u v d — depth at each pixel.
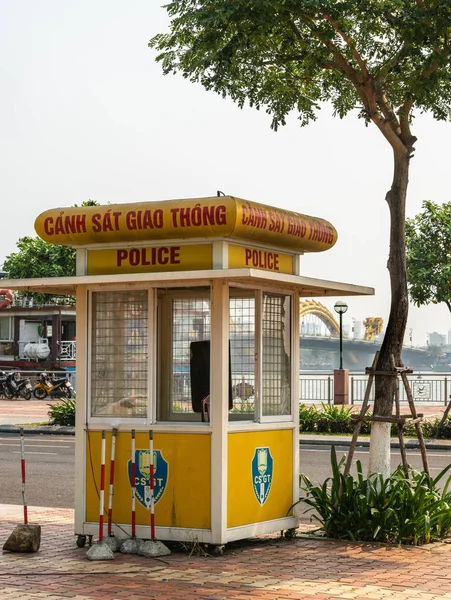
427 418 25.23
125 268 9.44
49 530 10.40
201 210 8.85
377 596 7.24
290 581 7.77
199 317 9.64
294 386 9.95
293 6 10.14
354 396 35.28
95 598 7.16
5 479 15.93
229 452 8.98
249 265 9.34
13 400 41.97
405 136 10.98
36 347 50.75
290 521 9.74
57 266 38.31
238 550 9.17
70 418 27.30
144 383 9.30
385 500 9.70
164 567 8.34
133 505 8.95
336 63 11.43
